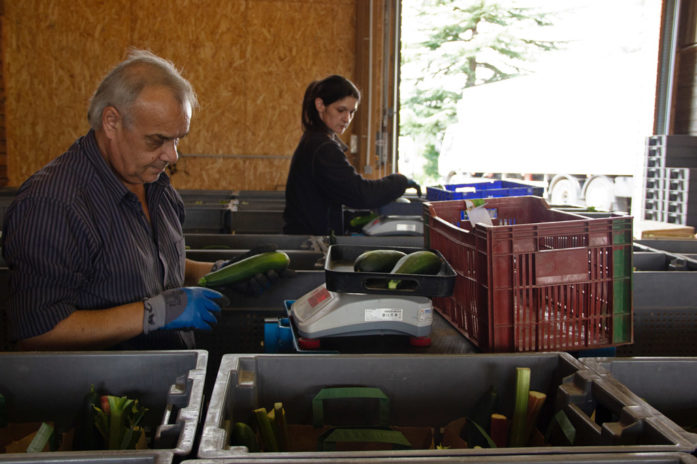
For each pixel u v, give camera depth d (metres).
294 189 2.80
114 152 1.27
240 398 1.04
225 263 1.67
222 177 5.45
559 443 1.05
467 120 12.22
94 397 1.04
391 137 5.45
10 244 1.20
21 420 1.13
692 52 5.97
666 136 5.13
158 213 1.49
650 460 0.78
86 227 1.23
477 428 1.04
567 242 1.44
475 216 1.78
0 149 5.06
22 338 1.19
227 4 5.23
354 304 1.31
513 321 1.32
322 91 2.66
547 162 9.33
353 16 5.32
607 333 1.39
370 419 1.14
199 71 5.29
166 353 1.13
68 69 5.15
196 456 0.84
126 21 5.16
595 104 8.23
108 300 1.32
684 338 1.96
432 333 1.53
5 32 5.05
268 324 1.45
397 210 3.24
